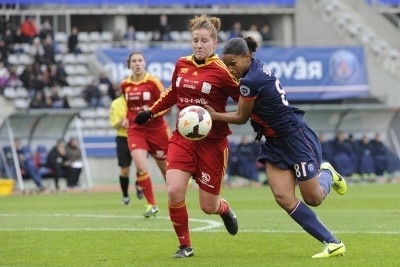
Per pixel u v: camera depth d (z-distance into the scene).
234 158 83.94
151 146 45.06
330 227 37.00
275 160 26.91
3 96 92.69
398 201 55.28
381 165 87.31
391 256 27.09
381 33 114.44
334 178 29.08
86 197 67.31
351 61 100.38
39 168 79.44
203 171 28.53
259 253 28.86
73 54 100.81
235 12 111.81
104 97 96.31
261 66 26.59
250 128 90.31
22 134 79.06
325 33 112.62
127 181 54.78
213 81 28.38
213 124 28.27
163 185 85.88
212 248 30.50
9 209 52.84
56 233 35.97
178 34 107.62
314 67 99.38
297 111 26.97
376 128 89.88
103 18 110.19
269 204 54.09
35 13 103.38
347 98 100.75
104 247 31.05
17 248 30.98
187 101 28.86
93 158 91.69
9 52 97.25
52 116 78.25
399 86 108.25
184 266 25.73
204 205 29.14
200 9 111.19
